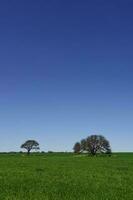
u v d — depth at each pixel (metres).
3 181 43.38
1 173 54.91
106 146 186.88
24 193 33.47
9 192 34.03
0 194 32.88
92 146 186.75
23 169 64.44
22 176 50.03
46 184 40.59
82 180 45.19
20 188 37.12
